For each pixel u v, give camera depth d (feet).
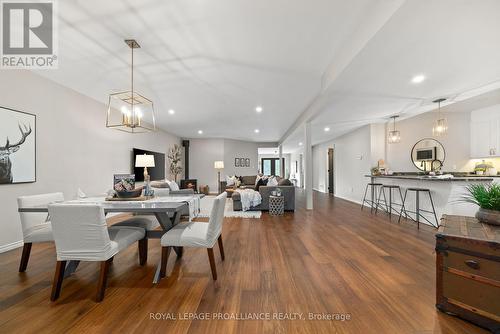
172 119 21.08
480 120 17.02
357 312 5.39
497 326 4.54
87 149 14.14
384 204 18.33
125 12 6.70
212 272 7.02
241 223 14.32
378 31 6.49
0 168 9.33
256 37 8.06
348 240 10.81
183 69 10.50
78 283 6.86
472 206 11.93
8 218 9.65
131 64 9.91
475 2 5.37
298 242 10.55
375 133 20.07
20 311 5.45
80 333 4.70
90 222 5.83
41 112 11.09
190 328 4.86
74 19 7.00
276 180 23.03
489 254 4.67
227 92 13.65
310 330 4.80
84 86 12.54
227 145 33.78
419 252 9.17
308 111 17.31
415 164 19.10
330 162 32.14
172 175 28.76
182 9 6.60
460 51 7.84
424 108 15.55
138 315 5.30
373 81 10.41
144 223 8.65
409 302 5.78
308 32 7.85
